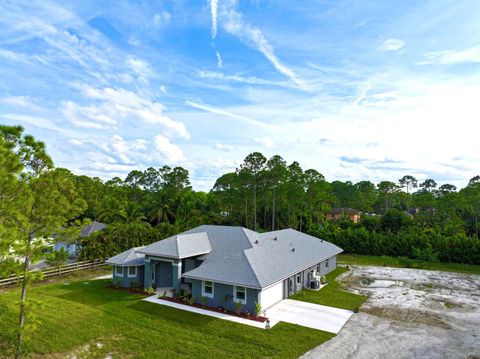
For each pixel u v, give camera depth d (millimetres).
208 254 25781
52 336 15773
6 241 11664
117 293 23719
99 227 43094
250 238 27250
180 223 53375
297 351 14727
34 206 13391
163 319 18422
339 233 46969
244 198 62125
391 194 95625
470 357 14289
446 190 112125
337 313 20078
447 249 39500
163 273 25641
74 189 14664
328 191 69562
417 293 25125
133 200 75438
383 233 47062
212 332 16703
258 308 19062
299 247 30328
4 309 14898
